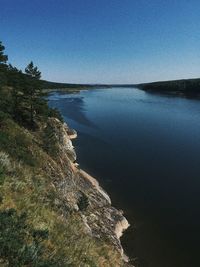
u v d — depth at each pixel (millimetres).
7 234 9055
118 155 53062
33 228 10648
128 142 62375
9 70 41156
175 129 75125
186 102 143750
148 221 31734
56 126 47781
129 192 38062
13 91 40375
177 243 28312
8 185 12727
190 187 39344
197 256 26688
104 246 18234
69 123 84688
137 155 53000
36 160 26141
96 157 51875
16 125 32375
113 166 47281
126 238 28656
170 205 34875
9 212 10508
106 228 26766
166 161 49375
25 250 8820
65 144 46438
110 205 33375
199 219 32125
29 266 8469
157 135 68625
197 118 92062
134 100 158000
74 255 11391
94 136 68062
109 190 38625
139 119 91688
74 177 33781
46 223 12055
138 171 45094
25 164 22844
